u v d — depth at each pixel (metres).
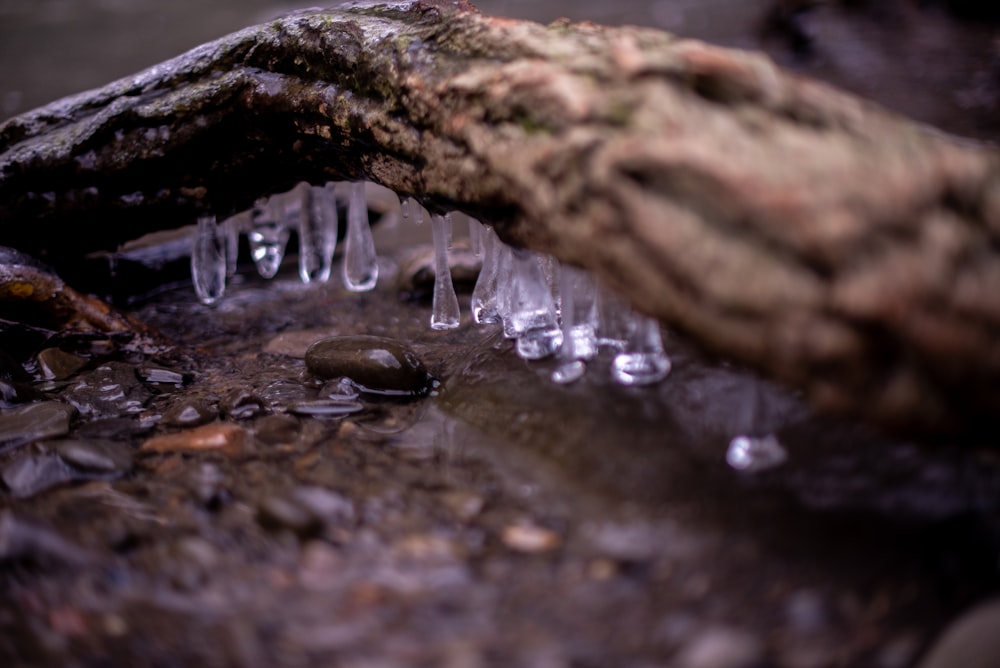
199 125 0.59
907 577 0.46
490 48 0.52
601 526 0.48
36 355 0.60
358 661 0.45
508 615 0.46
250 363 0.60
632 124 0.48
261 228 0.67
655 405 0.51
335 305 0.65
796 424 0.50
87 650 0.46
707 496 0.49
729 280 0.46
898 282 0.45
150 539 0.49
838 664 0.44
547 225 0.49
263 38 0.58
